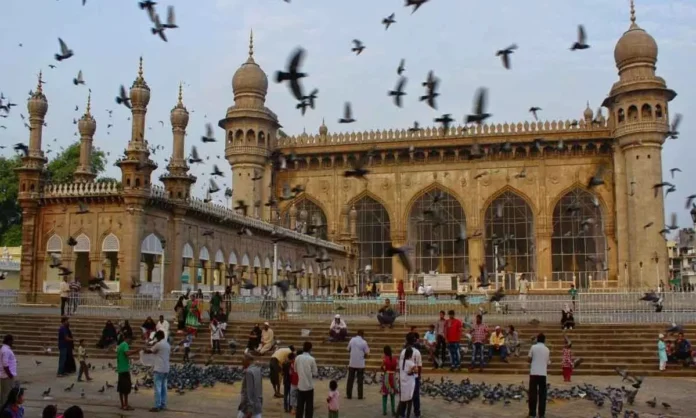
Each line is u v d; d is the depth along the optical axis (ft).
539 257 138.51
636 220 126.00
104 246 75.72
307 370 31.01
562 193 139.64
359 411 35.53
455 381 46.50
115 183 75.66
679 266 136.87
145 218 76.38
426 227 146.51
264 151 140.77
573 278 136.36
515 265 140.67
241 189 138.00
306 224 137.18
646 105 127.75
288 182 150.30
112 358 55.47
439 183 146.00
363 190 148.15
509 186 142.31
